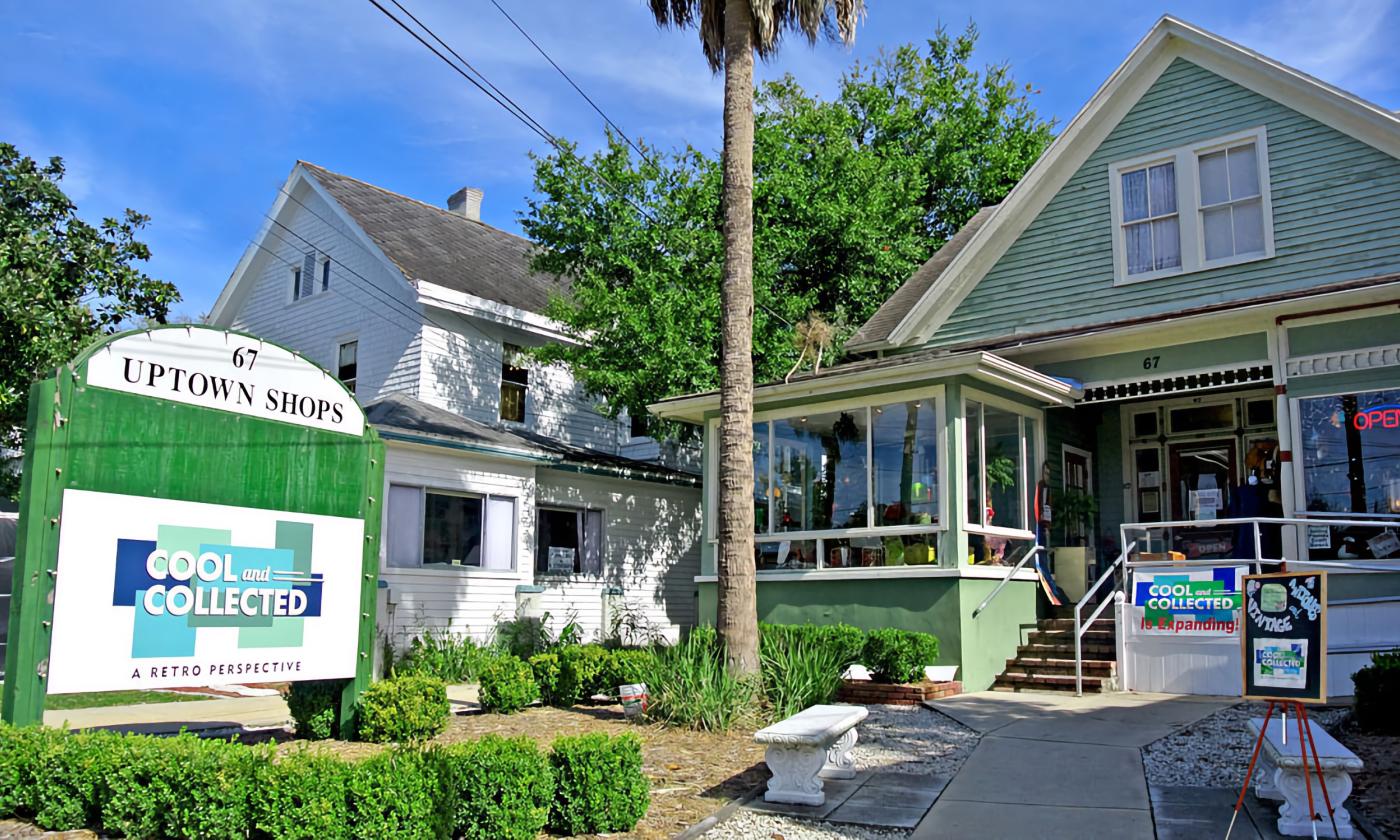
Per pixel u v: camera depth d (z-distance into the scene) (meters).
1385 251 12.86
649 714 10.09
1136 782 7.51
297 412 8.69
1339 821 6.17
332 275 22.16
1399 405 11.65
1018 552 13.57
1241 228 14.06
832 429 13.82
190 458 7.87
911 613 12.56
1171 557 12.70
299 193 23.02
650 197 19.39
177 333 7.88
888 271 21.81
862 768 8.27
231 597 8.05
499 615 17.66
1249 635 6.60
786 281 20.95
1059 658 12.52
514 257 25.03
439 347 20.31
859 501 13.41
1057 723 9.70
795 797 7.21
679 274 18.70
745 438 10.93
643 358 18.02
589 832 6.45
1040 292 15.68
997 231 16.06
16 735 6.54
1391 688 8.45
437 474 16.98
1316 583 6.32
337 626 8.82
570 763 6.49
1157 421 15.45
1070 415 15.44
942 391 12.69
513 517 18.20
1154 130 14.93
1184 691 11.12
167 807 5.95
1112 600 13.33
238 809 5.74
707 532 15.37
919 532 12.63
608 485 20.81
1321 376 12.23
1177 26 14.59
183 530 7.79
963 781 7.75
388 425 16.36
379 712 8.80
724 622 10.58
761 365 18.91
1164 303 14.47
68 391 7.22
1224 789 7.23
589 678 11.38
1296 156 13.70
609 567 20.59
